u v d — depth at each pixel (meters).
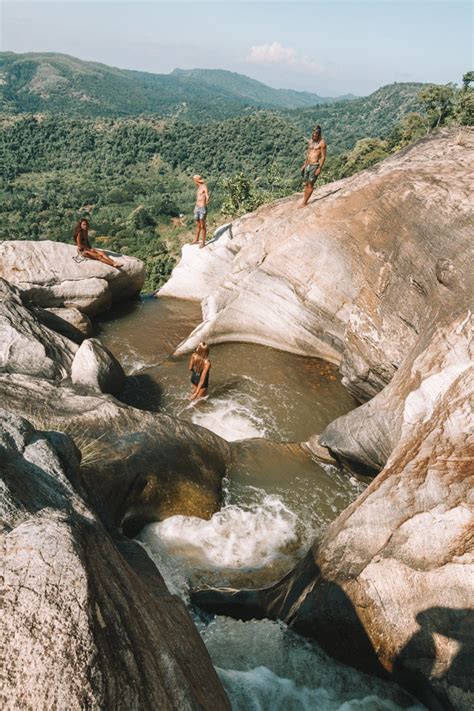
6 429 3.49
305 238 11.40
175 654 2.89
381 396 7.24
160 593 3.93
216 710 2.88
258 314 12.22
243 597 5.39
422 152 13.30
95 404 7.24
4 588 2.00
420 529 4.59
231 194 51.47
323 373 11.64
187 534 6.39
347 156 94.25
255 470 7.85
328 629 4.55
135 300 15.90
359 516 5.02
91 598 2.14
